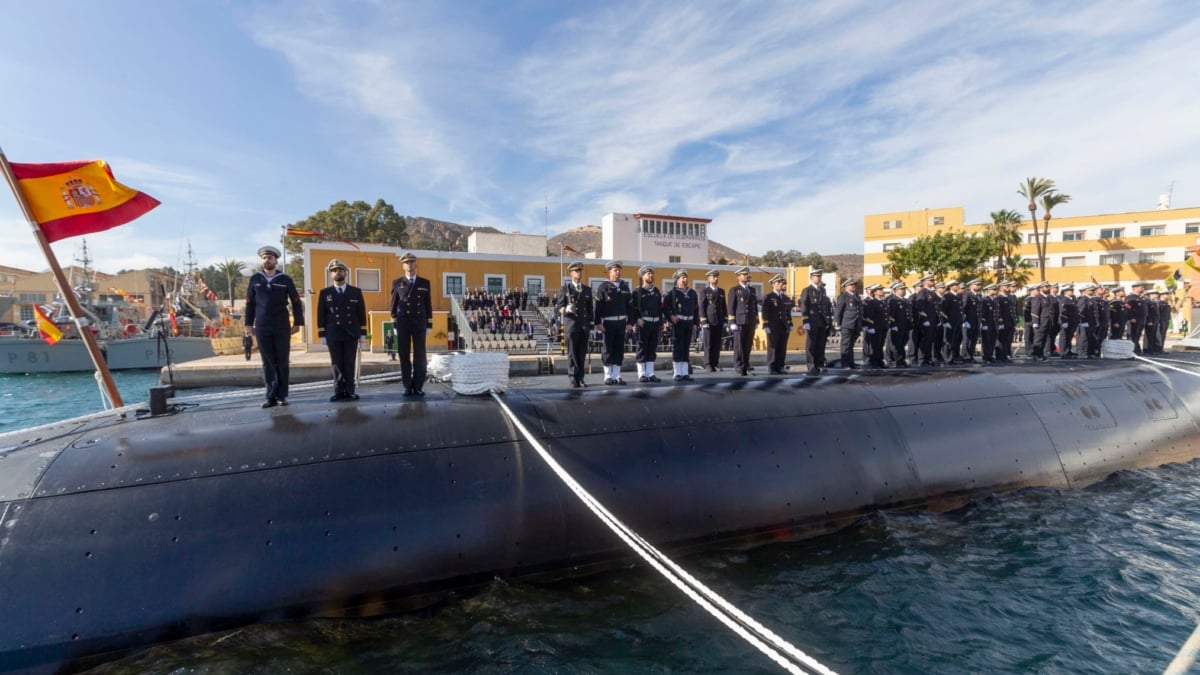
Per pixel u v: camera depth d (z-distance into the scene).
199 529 4.21
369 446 4.97
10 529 3.95
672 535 5.62
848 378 8.47
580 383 7.96
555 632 4.64
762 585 5.49
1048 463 8.10
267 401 5.95
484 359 6.22
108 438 4.75
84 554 3.96
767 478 6.18
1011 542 6.52
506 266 32.09
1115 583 5.74
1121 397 9.53
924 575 5.76
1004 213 51.91
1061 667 4.50
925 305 12.05
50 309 31.12
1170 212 49.56
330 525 4.49
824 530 6.42
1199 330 18.09
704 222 43.28
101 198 6.04
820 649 4.62
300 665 4.09
